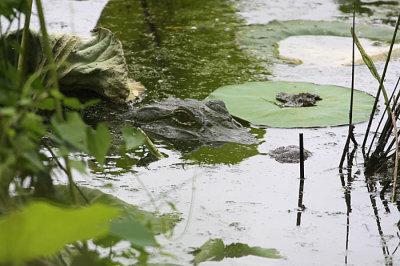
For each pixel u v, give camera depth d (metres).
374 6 11.07
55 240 2.50
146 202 4.57
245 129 6.28
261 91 7.09
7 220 2.27
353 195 4.93
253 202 4.73
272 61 8.37
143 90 7.15
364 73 7.98
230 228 4.28
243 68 8.02
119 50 6.83
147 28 9.49
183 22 9.91
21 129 2.91
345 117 6.45
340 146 5.88
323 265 3.82
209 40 9.12
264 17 10.34
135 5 10.68
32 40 6.71
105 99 6.92
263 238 4.16
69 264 3.48
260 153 5.72
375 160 5.39
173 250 3.86
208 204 4.65
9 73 3.09
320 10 10.81
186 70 7.86
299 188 5.03
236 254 3.89
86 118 6.43
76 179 4.86
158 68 7.88
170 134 6.11
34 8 10.07
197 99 6.87
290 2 11.30
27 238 2.40
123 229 2.96
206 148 5.82
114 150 5.67
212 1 11.20
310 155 5.68
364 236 4.26
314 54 8.71
